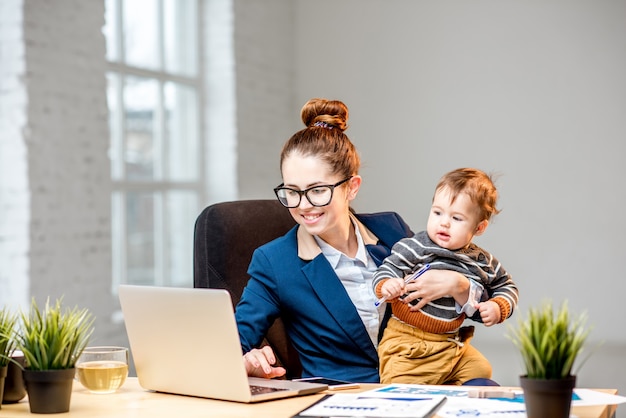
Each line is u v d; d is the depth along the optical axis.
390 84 5.86
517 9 5.53
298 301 2.08
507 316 2.03
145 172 4.82
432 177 5.75
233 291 2.28
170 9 5.09
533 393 1.29
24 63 3.63
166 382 1.69
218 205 2.35
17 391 1.63
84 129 4.03
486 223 2.11
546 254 5.45
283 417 1.45
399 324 2.07
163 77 4.97
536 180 5.48
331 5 6.03
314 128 2.07
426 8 5.77
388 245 2.25
